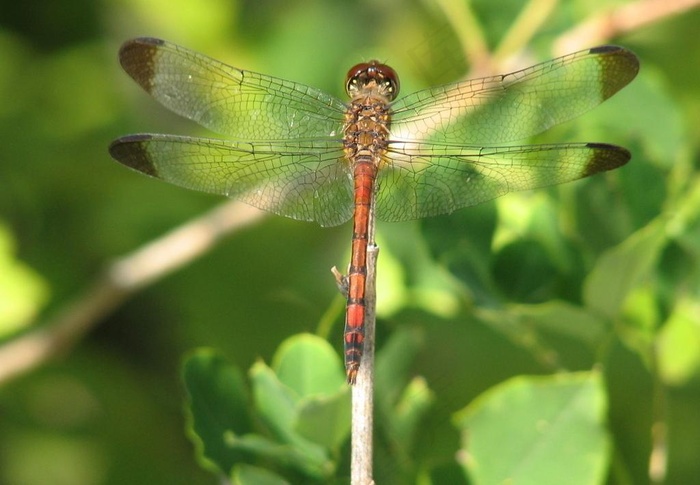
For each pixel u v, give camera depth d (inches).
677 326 40.4
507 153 40.0
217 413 39.3
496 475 39.2
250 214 41.5
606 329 39.6
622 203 39.8
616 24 40.8
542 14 40.9
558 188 39.9
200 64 40.5
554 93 40.3
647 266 39.4
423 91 40.5
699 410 40.6
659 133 40.3
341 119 40.5
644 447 39.8
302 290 41.9
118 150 40.1
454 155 40.1
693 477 40.5
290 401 39.3
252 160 40.3
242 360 41.1
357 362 39.1
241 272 41.9
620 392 39.9
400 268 40.2
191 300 41.8
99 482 41.9
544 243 39.8
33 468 42.1
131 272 41.5
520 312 39.6
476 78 40.4
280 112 40.5
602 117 40.4
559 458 39.2
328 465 39.2
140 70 40.4
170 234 42.1
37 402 42.2
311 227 42.1
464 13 40.9
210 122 40.5
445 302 40.1
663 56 41.7
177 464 42.0
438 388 39.8
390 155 40.4
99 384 42.2
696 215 39.8
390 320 39.6
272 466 39.3
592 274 39.4
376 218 40.2
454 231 39.8
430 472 39.3
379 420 39.4
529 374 40.0
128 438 42.1
